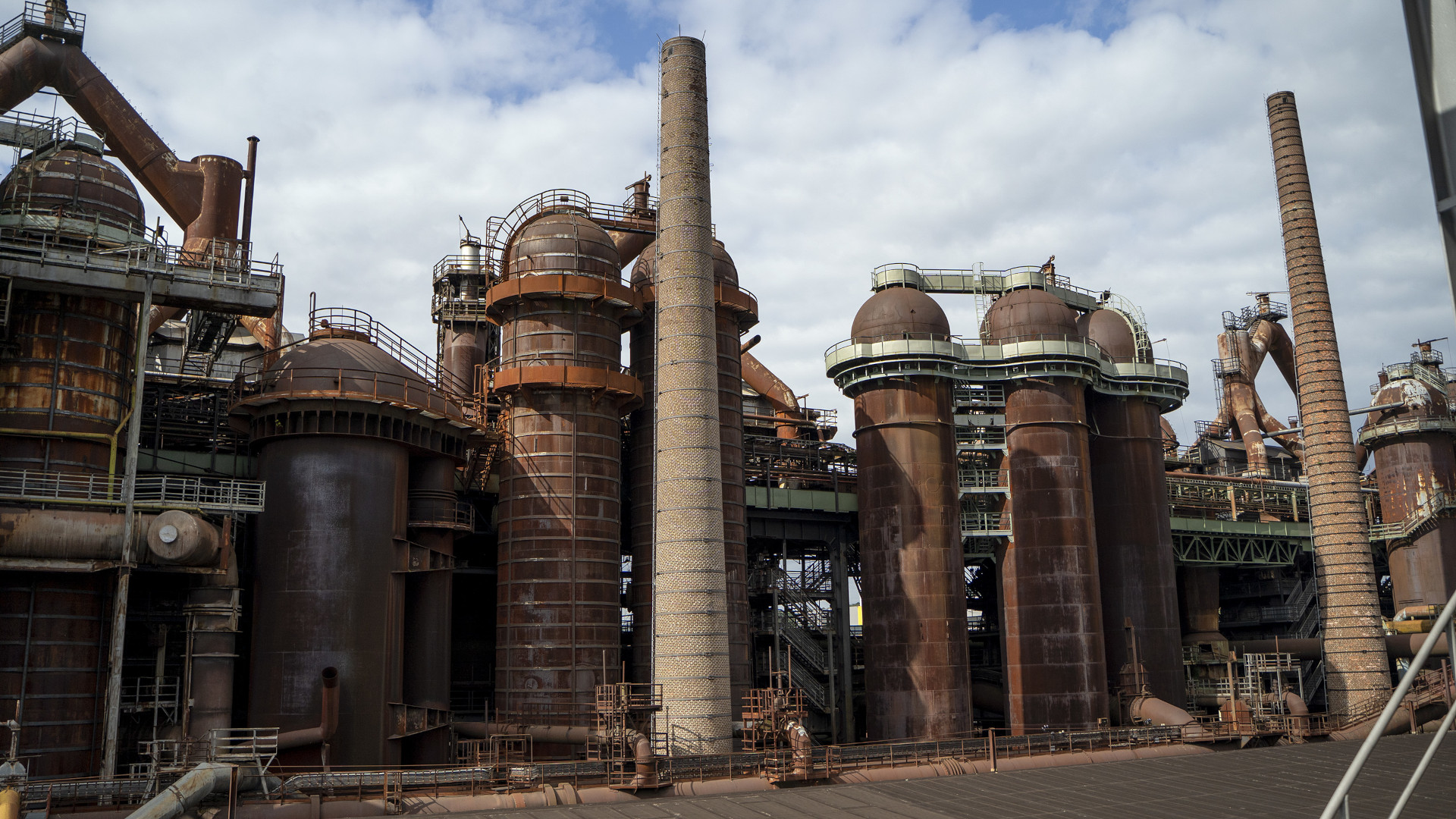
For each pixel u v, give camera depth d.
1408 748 61.19
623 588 80.12
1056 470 73.00
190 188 55.25
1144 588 76.81
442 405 56.53
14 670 43.50
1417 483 91.38
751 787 47.19
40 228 46.19
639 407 68.31
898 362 70.81
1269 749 62.81
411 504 56.69
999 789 47.22
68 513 42.12
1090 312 85.31
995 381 75.06
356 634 50.50
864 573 71.25
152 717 50.84
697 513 52.81
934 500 70.00
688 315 55.22
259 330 73.25
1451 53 10.58
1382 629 76.31
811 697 77.69
